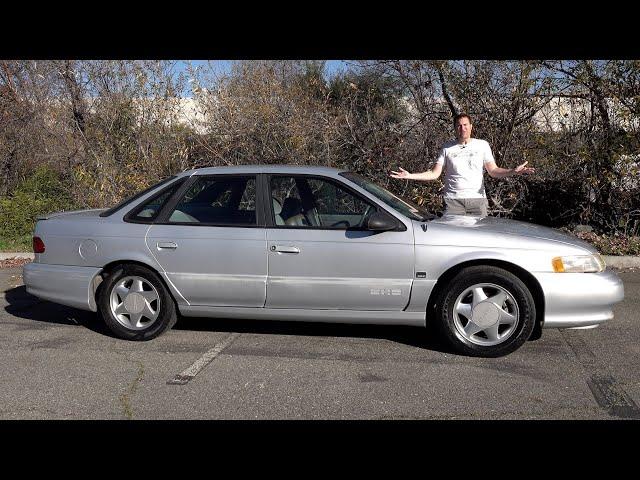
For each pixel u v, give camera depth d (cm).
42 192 1143
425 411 416
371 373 482
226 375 481
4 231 1065
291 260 528
